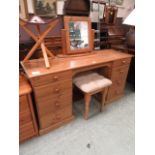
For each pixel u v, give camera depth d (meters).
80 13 1.52
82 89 1.36
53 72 1.15
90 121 1.55
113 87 1.78
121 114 1.67
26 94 1.09
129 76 2.26
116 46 2.13
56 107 1.34
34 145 1.27
